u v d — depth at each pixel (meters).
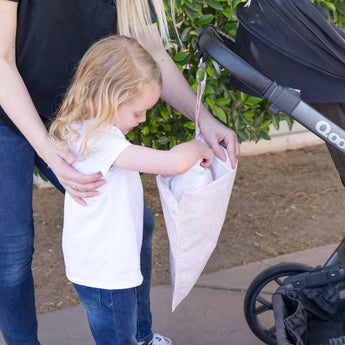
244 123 3.25
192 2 2.83
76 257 2.01
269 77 1.98
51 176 2.33
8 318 2.30
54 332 2.89
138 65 1.84
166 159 1.86
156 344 2.53
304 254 3.64
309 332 2.29
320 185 4.89
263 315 2.98
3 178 2.13
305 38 1.83
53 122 1.93
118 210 1.96
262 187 4.87
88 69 1.83
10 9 1.86
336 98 1.89
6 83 1.90
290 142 5.74
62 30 2.01
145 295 2.45
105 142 1.87
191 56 3.04
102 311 2.06
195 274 2.02
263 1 1.87
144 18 2.16
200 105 2.19
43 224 4.21
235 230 4.11
